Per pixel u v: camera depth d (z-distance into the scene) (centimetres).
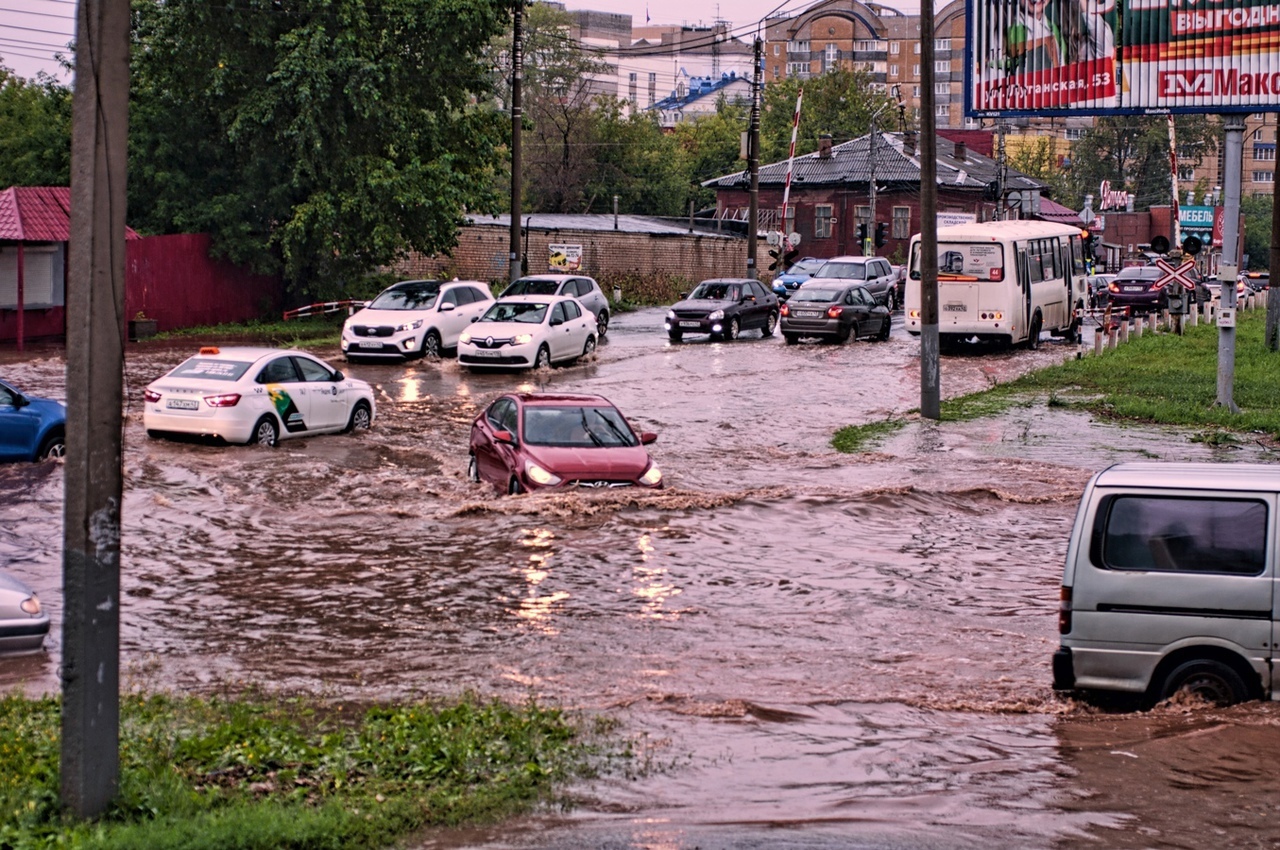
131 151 4156
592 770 775
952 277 3747
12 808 672
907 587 1291
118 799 687
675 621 1157
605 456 1716
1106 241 9662
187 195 4197
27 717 856
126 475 1814
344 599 1222
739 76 18612
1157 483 926
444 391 2914
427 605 1203
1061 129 13400
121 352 688
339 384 2289
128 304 3903
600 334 4184
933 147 2506
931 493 1756
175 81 4128
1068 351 3866
